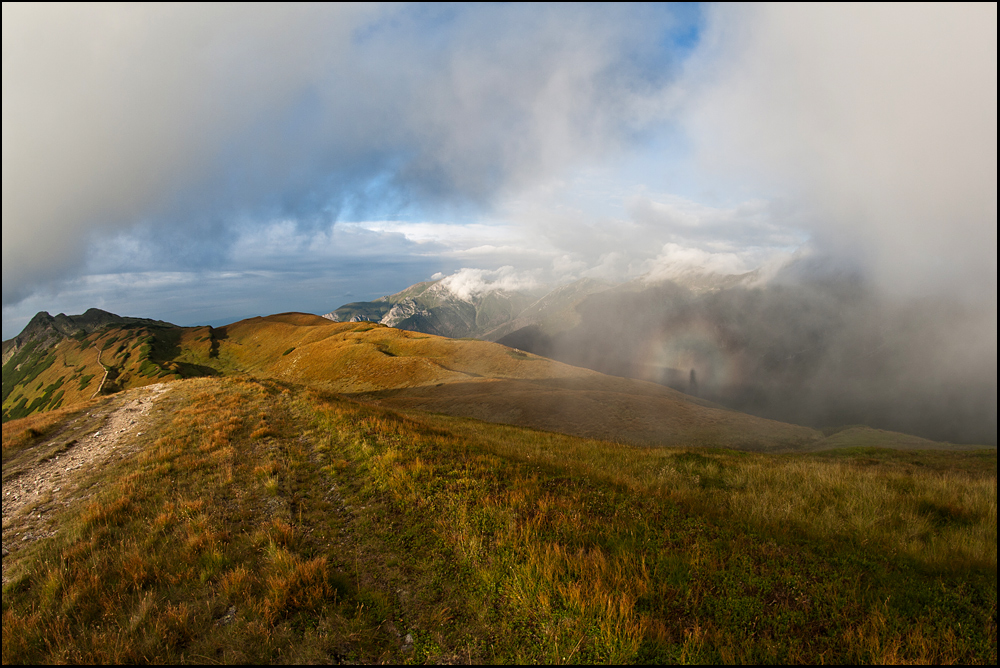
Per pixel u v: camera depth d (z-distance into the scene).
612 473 13.46
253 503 10.05
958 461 21.53
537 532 7.60
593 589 5.94
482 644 5.34
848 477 12.33
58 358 166.25
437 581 6.65
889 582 6.04
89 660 5.26
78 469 13.94
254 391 24.95
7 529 9.91
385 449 13.34
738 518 8.57
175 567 7.21
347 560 7.46
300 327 143.62
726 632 5.22
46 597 6.52
